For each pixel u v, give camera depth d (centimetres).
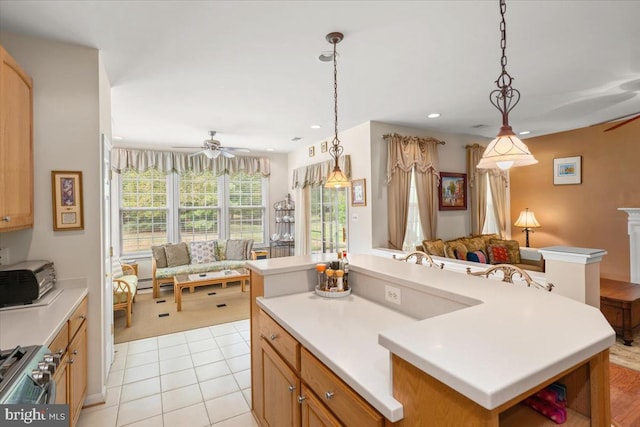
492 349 85
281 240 679
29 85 212
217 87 321
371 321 159
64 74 229
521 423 95
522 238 599
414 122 467
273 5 194
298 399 143
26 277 191
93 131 237
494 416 69
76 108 232
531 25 218
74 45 233
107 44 234
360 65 277
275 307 181
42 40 224
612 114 432
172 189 608
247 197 680
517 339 91
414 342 90
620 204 479
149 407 231
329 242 569
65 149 229
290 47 245
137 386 259
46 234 224
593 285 239
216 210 650
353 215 491
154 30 218
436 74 297
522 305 122
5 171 177
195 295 517
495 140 176
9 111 182
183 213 620
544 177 564
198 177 634
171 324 394
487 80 312
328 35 228
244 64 272
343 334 143
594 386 94
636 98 369
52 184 225
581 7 198
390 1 192
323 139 569
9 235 216
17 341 142
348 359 119
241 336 359
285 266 207
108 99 293
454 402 76
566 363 81
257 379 208
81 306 213
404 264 212
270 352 176
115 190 556
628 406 217
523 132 541
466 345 88
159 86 315
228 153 518
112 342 297
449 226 538
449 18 209
